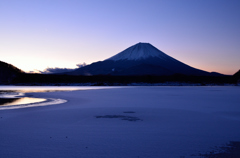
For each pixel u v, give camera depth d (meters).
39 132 9.82
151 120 12.83
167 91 48.09
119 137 9.06
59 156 6.84
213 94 37.91
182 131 10.07
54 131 10.03
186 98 28.91
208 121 12.49
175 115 14.62
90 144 8.09
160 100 25.84
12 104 21.30
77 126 11.09
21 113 15.33
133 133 9.71
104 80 137.25
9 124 11.52
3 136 9.12
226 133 9.66
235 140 8.57
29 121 12.34
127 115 14.57
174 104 21.45
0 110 16.97
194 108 18.38
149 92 43.47
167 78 161.25
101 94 36.44
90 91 46.25
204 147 7.72
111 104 21.38
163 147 7.73
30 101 24.44
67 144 8.07
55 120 12.72
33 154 7.00
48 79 126.75
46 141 8.44
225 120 12.78
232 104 21.56
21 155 6.91
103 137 9.05
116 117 13.82
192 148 7.61
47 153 7.11
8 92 42.41
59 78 132.00
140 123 11.91
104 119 13.11
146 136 9.23
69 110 16.97
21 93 38.88
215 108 18.39
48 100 25.62
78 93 38.91
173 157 6.77
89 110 16.97
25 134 9.45
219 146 7.82
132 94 36.94
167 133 9.70
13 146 7.80
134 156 6.86
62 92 42.19
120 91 46.66
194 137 9.03
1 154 6.99
